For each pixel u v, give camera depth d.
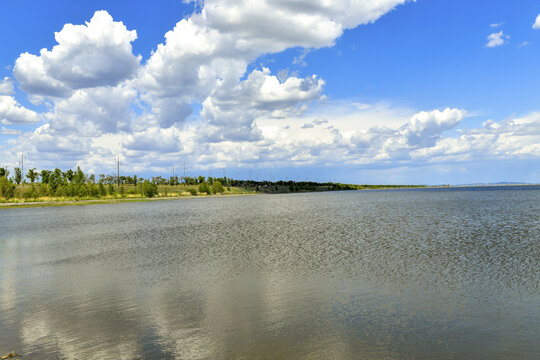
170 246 36.94
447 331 13.88
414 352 12.11
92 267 26.78
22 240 43.97
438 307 16.72
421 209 89.69
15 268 27.00
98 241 41.78
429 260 27.69
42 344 12.74
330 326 14.38
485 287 20.05
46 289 20.47
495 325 14.48
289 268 25.48
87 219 75.50
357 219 65.50
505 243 35.44
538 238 38.38
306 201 159.75
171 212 95.75
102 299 18.30
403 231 46.31
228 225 58.62
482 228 48.03
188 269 25.59
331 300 17.84
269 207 114.50
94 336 13.42
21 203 141.00
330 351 12.16
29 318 15.52
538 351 12.12
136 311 16.33
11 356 11.78
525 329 14.01
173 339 13.13
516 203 108.12
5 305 17.53
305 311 16.20
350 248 33.88
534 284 20.53
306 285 20.77
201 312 16.16
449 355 11.90
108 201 161.12
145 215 85.38
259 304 17.28
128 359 11.56
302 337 13.27
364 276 22.83
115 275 23.94
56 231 53.41
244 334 13.59
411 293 19.00
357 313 15.94
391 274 23.28
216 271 24.81
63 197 165.38
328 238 41.00
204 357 11.69
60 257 31.56
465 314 15.78
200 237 43.84
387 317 15.43
